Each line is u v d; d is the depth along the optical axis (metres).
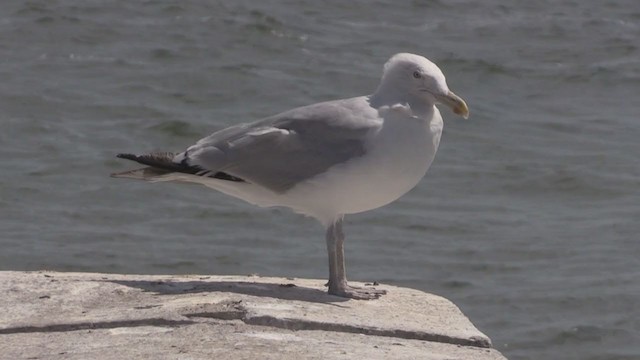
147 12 29.94
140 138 21.38
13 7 29.58
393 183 8.56
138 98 23.52
